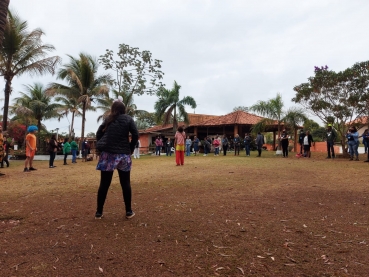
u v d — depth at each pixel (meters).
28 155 11.19
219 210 4.46
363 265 2.56
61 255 2.82
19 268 2.55
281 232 3.43
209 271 2.48
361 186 6.42
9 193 6.17
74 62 24.95
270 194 5.62
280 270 2.49
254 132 21.47
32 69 17.89
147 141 35.94
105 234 3.41
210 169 10.17
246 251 2.89
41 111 32.28
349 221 3.86
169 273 2.45
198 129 34.41
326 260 2.67
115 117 3.99
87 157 19.23
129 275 2.42
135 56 19.61
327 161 13.52
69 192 6.20
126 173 4.03
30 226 3.78
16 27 17.23
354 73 15.52
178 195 5.66
